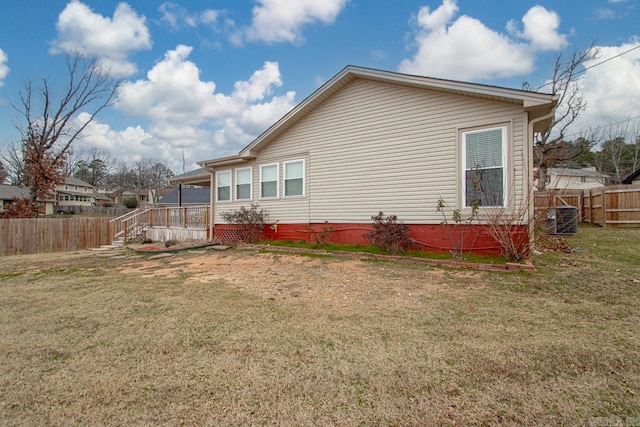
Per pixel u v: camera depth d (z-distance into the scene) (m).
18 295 5.51
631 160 26.59
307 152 10.20
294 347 3.12
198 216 13.17
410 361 2.79
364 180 8.97
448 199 7.60
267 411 2.18
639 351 2.85
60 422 2.13
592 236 9.49
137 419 2.13
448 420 2.04
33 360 3.02
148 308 4.50
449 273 5.94
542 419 2.03
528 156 6.71
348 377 2.57
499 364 2.70
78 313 4.39
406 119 8.27
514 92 6.58
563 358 2.77
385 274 6.03
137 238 14.78
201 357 2.97
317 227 9.90
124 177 63.94
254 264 7.57
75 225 14.56
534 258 6.78
